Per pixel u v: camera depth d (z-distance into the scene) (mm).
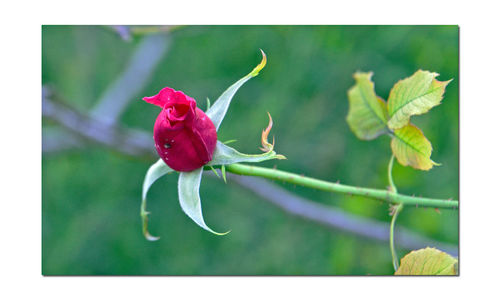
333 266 2551
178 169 1145
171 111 1096
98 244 2770
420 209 2441
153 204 2848
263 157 1135
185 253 2793
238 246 2795
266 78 2750
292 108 2701
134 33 1890
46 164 2770
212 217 2838
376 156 2600
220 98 1179
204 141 1106
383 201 1288
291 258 2717
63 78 2734
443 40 2451
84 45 2750
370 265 2512
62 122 2232
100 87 2801
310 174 2664
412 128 1345
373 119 1449
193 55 2865
